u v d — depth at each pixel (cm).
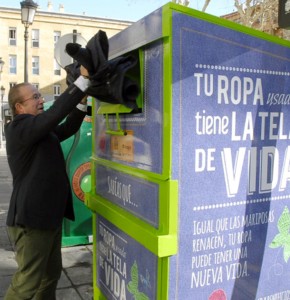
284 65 200
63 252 427
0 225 536
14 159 238
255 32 188
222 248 190
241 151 191
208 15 174
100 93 206
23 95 242
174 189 172
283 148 206
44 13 3803
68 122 268
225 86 182
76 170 437
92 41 194
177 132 172
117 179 228
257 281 205
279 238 210
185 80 171
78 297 322
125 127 214
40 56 3844
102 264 262
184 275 181
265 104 197
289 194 211
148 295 194
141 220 199
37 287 239
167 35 166
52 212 236
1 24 3669
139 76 198
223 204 188
